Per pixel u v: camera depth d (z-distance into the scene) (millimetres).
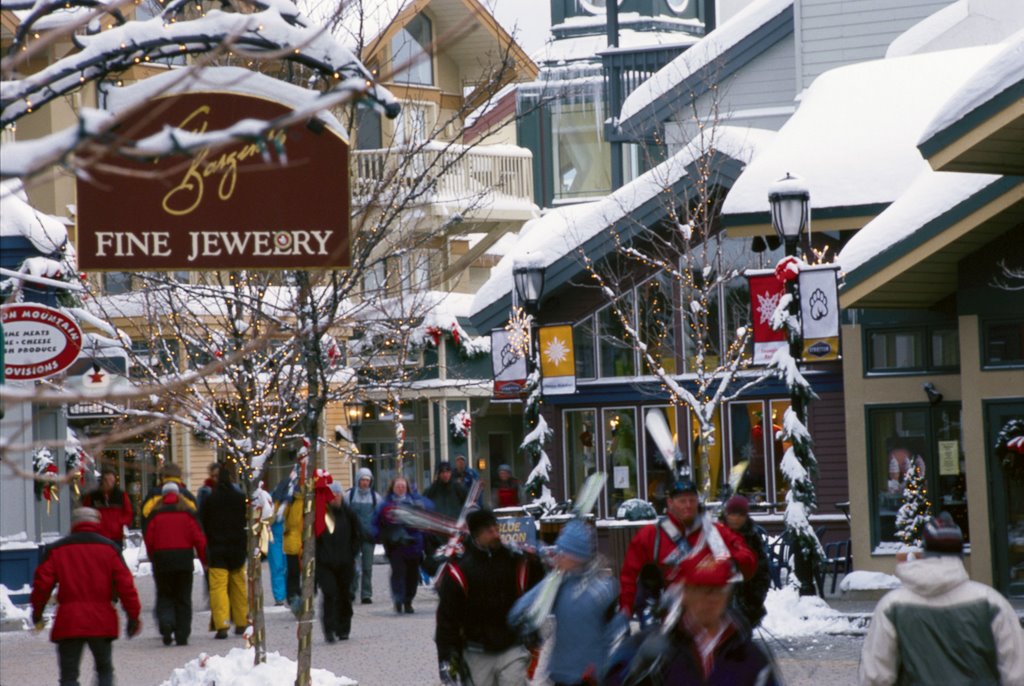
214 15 19844
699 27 115375
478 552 24953
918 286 52750
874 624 17562
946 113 43406
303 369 38000
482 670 24844
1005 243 49469
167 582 46875
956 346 55688
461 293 111562
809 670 37312
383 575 76750
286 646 46094
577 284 69938
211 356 35688
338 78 20875
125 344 39125
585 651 22969
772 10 77125
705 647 16234
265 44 20156
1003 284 49438
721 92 78312
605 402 71250
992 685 17047
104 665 31656
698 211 65562
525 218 100250
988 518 49656
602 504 71062
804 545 48844
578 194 111562
